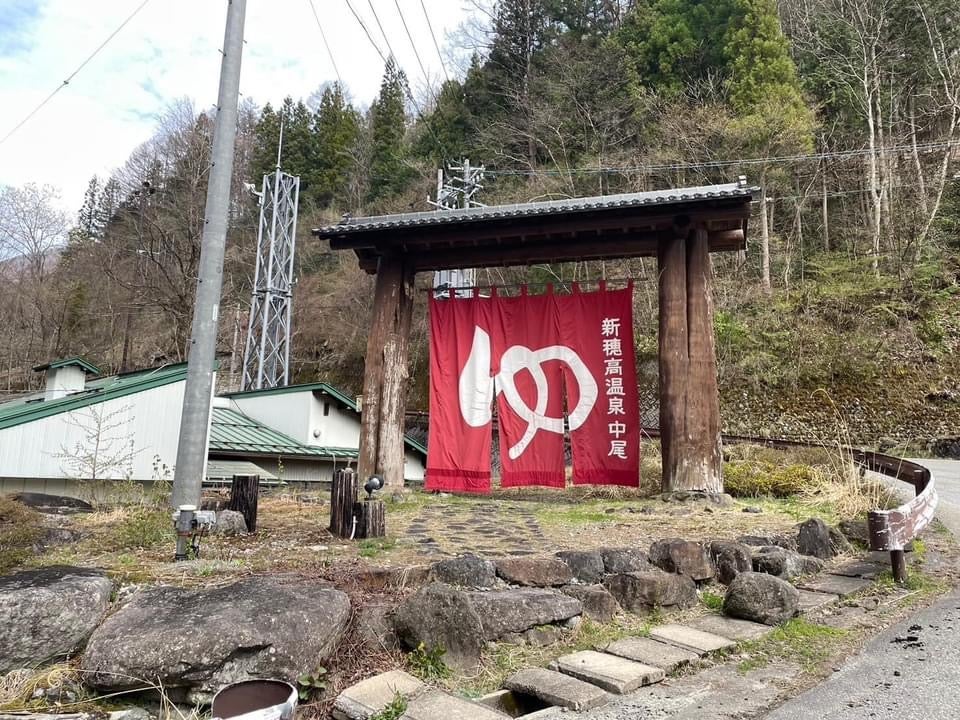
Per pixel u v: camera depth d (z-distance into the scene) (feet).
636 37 101.30
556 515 27.76
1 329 115.96
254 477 21.75
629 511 28.50
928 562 23.52
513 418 35.55
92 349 110.52
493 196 92.84
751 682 13.21
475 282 70.64
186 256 85.56
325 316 107.76
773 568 19.45
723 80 87.15
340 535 20.51
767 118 75.66
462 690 12.41
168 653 10.36
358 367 100.94
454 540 21.06
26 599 10.87
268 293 70.54
